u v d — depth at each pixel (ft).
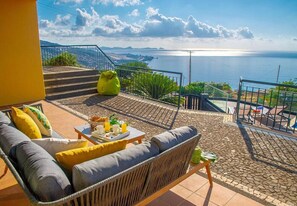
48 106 18.66
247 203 7.86
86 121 15.43
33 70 19.85
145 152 5.84
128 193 5.65
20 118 8.03
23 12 18.54
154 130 14.55
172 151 6.27
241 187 8.71
